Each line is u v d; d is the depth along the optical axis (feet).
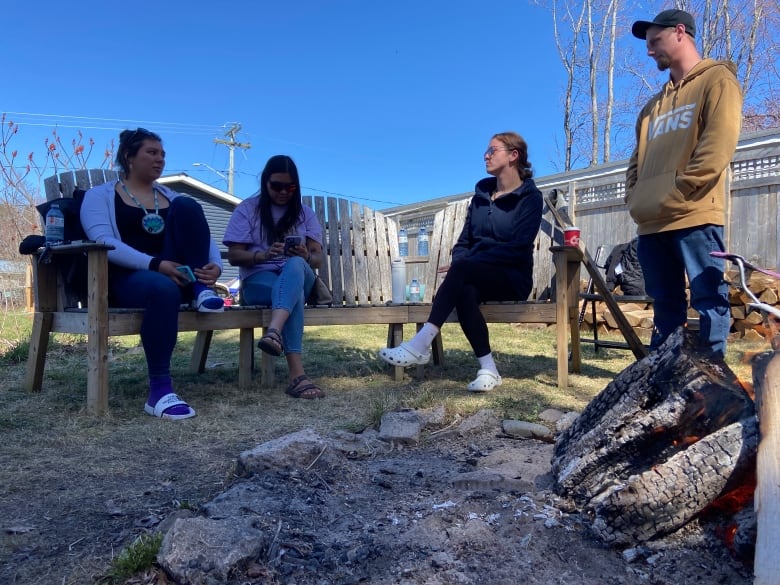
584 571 4.56
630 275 17.30
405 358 10.91
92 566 4.75
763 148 22.52
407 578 4.48
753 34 45.37
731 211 23.27
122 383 11.92
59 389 11.19
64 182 11.47
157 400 9.35
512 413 9.23
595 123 57.52
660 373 5.40
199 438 8.21
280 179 11.43
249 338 11.46
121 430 8.53
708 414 5.11
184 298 10.55
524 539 4.93
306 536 5.03
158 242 10.50
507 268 11.51
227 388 11.42
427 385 11.64
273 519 5.24
